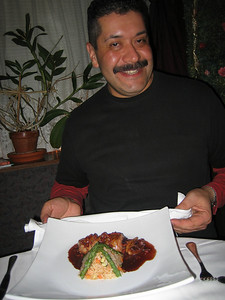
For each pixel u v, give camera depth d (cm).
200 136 103
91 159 109
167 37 210
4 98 214
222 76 200
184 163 102
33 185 197
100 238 72
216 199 95
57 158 203
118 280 60
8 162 204
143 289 56
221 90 200
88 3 231
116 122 106
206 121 104
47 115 196
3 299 58
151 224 76
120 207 107
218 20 196
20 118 220
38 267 65
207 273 60
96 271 62
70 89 231
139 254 67
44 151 205
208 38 199
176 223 77
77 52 230
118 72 96
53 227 77
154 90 105
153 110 104
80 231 77
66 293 58
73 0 226
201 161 104
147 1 231
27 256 74
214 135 107
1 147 219
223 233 168
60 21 223
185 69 213
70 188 116
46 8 220
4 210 194
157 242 70
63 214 93
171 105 104
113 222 79
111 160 106
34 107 222
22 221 199
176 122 103
